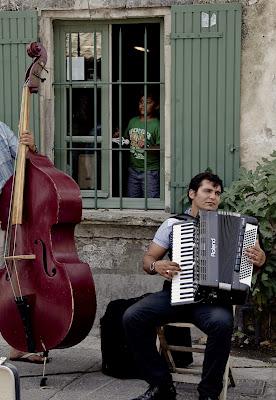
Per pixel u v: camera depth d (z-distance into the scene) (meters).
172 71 6.67
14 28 6.88
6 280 5.22
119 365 5.41
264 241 5.89
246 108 6.60
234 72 6.56
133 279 6.82
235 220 4.74
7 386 3.66
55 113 7.05
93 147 7.05
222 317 4.64
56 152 7.08
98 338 6.59
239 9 6.52
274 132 6.55
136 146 6.96
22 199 5.15
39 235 5.09
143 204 6.96
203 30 6.59
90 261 6.90
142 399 4.82
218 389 4.68
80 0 6.81
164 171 6.90
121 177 6.95
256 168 6.32
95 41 6.96
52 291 5.04
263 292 6.02
